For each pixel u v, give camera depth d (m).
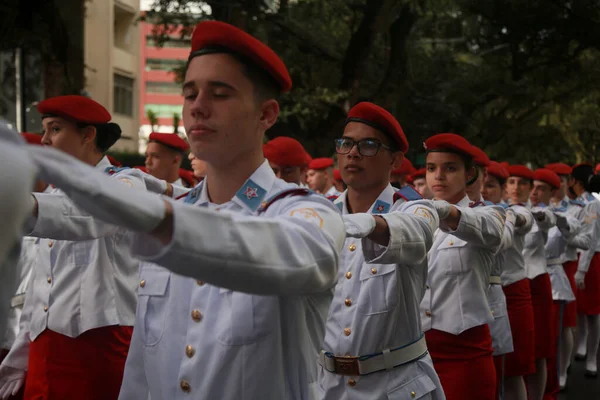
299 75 19.61
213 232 1.20
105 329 3.80
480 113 24.62
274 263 1.29
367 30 17.42
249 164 1.87
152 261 1.18
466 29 22.84
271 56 1.77
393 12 19.22
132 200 1.07
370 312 3.23
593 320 8.28
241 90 1.75
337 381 3.34
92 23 34.28
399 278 3.23
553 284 7.43
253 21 15.71
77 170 1.02
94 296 3.78
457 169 4.37
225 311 1.82
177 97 66.69
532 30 19.98
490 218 3.39
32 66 14.05
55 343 3.79
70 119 3.79
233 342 1.78
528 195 7.62
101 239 3.82
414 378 3.25
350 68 17.66
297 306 1.84
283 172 6.36
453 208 3.20
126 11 38.12
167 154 5.91
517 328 5.81
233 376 1.78
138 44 39.47
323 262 1.41
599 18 19.20
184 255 1.17
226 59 1.73
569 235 6.88
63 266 3.82
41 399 3.80
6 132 0.92
